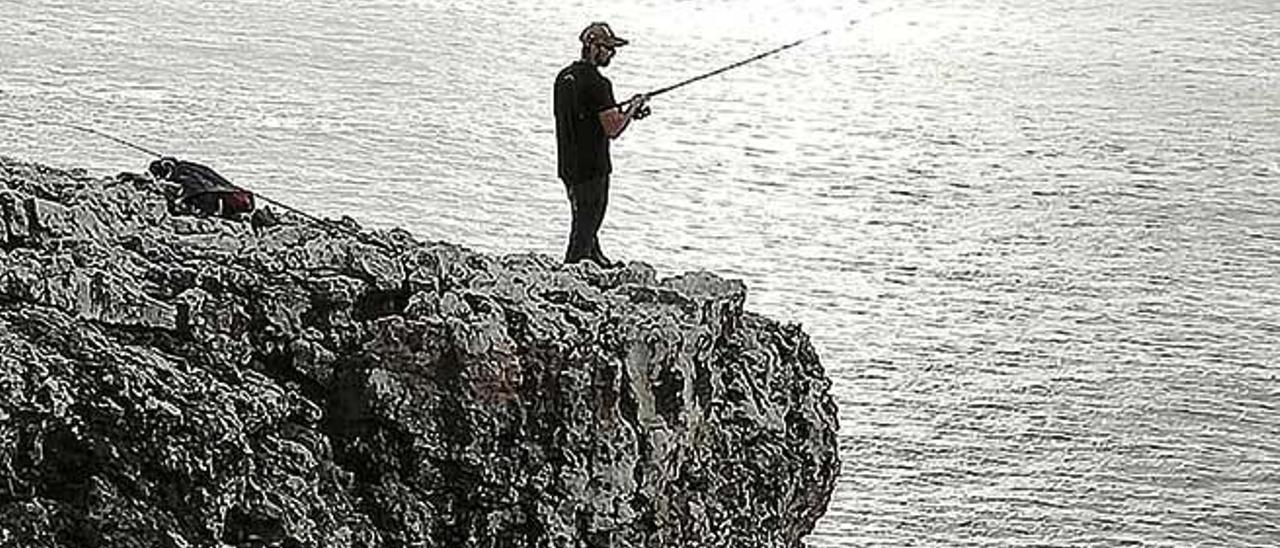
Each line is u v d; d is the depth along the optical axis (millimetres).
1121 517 32969
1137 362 40531
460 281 7824
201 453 6113
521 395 7105
